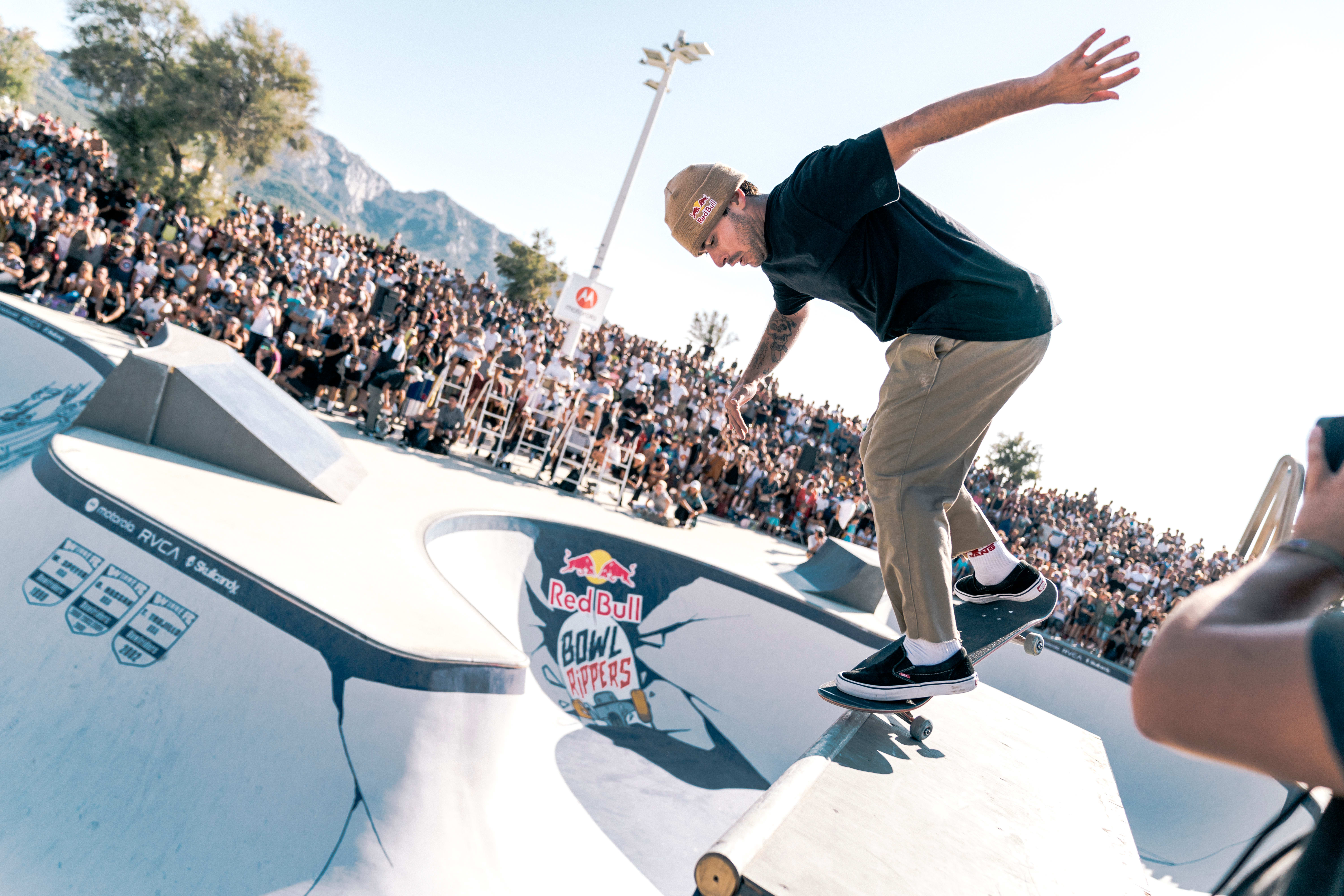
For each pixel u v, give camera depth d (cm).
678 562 1149
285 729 505
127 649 519
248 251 1823
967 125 166
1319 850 57
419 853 496
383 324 1748
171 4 3309
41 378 1085
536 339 1991
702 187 203
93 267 1370
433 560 853
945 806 190
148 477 679
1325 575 53
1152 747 1364
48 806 454
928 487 196
